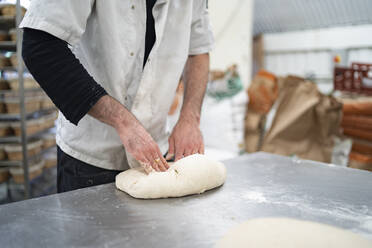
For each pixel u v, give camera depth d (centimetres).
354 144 190
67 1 75
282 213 73
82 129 99
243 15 291
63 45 77
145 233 63
